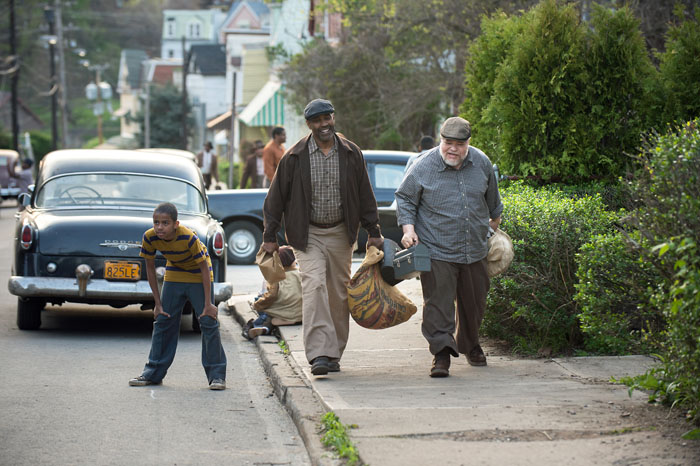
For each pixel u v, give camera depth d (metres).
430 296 10.44
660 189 7.95
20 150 75.38
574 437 7.74
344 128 35.12
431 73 31.58
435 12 29.88
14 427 8.83
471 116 15.52
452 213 10.35
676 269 7.70
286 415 9.47
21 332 14.14
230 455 8.09
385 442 7.68
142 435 8.64
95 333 14.32
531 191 12.52
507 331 12.19
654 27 21.62
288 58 43.50
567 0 17.19
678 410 8.39
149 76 126.69
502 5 27.69
